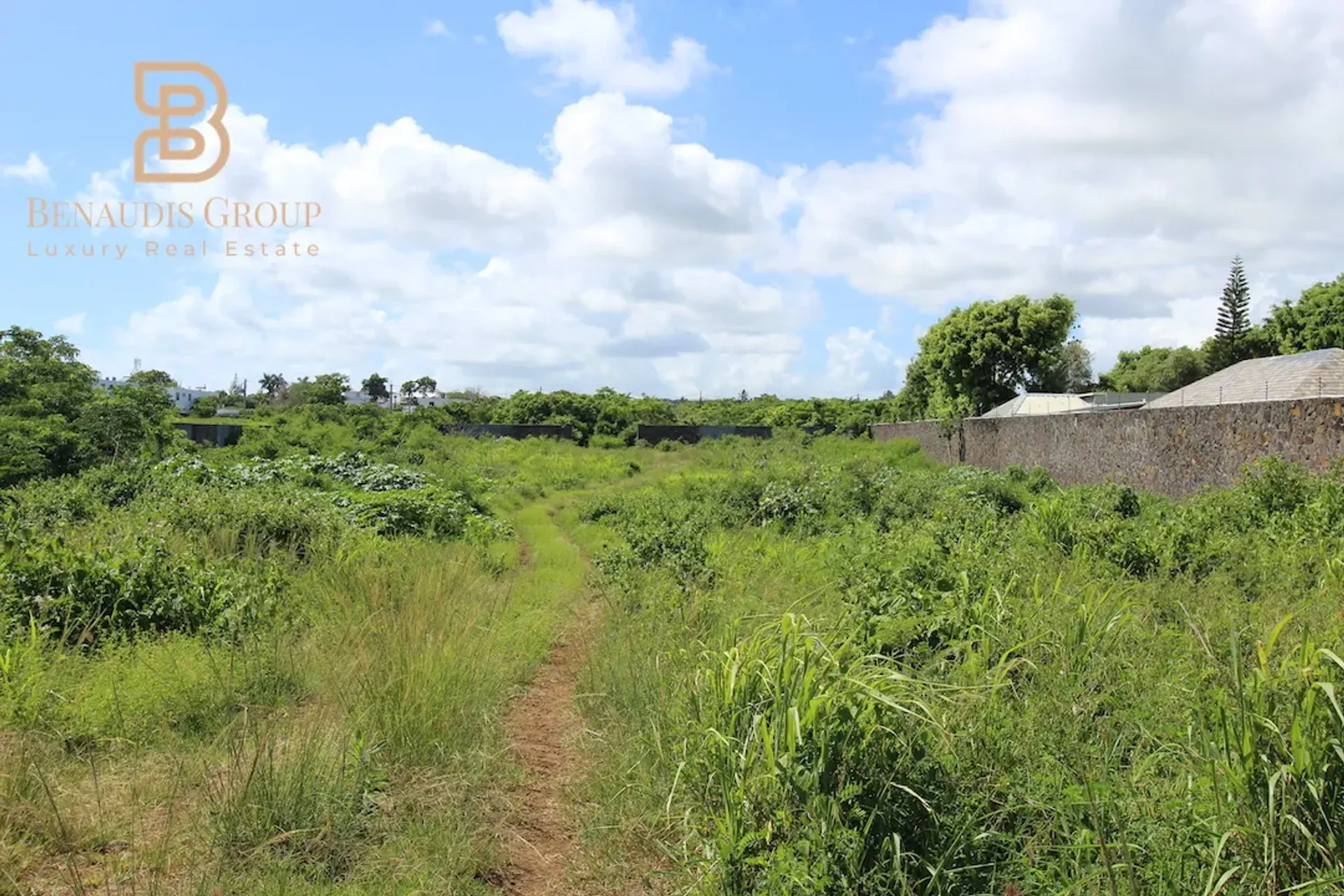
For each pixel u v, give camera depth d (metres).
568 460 35.06
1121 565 8.59
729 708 4.37
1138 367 47.28
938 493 16.64
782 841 3.72
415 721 5.36
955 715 4.30
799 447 37.97
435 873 3.99
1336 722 3.42
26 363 21.59
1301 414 13.52
